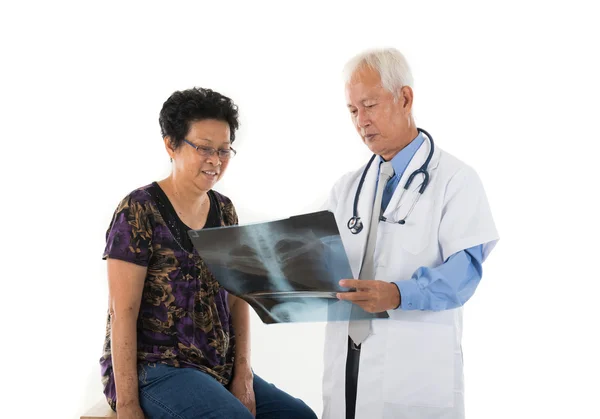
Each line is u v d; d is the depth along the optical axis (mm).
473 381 2959
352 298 1590
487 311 2969
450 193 1765
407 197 1796
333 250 1534
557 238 2912
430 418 1731
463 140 2967
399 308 1737
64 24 3018
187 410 1528
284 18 3039
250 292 1675
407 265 1765
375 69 1764
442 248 1767
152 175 3018
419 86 2992
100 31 3029
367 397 1751
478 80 2959
